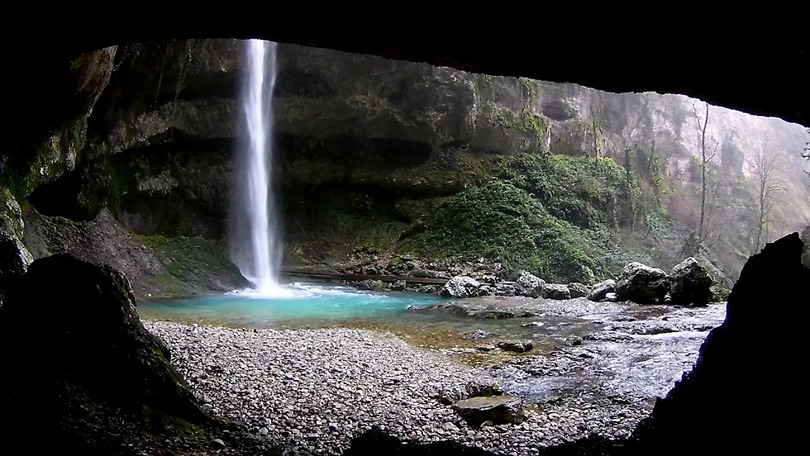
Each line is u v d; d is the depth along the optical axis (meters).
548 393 10.21
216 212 26.19
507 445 7.55
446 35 7.57
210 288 21.75
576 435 8.00
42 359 6.43
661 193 35.91
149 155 23.98
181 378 7.36
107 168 21.47
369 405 9.03
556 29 7.13
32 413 5.73
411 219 29.30
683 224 34.22
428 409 8.98
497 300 21.36
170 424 6.68
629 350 13.32
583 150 34.47
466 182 29.91
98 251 19.25
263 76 26.16
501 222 27.83
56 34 7.77
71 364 6.52
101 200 20.91
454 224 28.39
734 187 40.31
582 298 22.36
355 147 29.33
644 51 7.45
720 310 18.88
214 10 7.26
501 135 30.97
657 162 36.81
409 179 29.64
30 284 6.92
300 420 8.16
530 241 26.94
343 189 29.66
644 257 29.52
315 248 28.27
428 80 29.14
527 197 28.95
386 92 28.83
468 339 14.89
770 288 5.50
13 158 13.32
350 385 10.05
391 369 11.24
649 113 38.91
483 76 31.05
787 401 4.91
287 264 27.41
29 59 8.65
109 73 14.45
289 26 7.68
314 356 11.91
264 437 7.28
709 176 39.59
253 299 20.77
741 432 5.12
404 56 8.43
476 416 8.47
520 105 32.56
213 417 7.36
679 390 6.21
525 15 6.90
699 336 14.70
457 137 30.41
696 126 42.47
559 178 30.62
